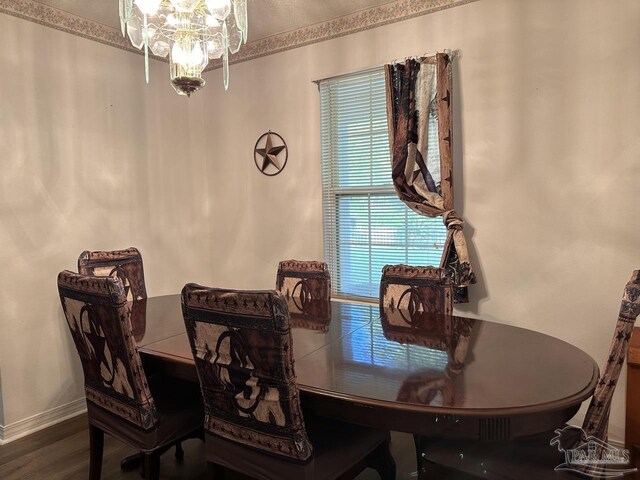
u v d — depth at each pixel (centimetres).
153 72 354
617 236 233
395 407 128
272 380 138
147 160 352
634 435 194
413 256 303
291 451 140
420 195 282
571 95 241
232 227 389
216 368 149
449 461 149
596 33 233
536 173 253
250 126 371
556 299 251
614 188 233
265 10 312
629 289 139
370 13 304
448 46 277
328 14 315
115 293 165
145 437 177
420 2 284
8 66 267
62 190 296
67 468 235
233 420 152
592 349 242
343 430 168
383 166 310
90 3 288
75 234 304
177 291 378
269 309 131
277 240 364
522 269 260
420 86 279
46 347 286
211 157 396
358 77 314
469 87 271
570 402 126
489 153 267
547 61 247
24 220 276
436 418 126
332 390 138
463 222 276
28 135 277
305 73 338
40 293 284
